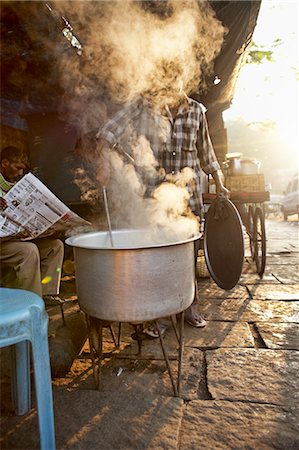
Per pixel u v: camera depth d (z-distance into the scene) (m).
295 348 2.42
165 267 1.63
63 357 2.10
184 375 2.10
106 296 1.64
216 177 2.86
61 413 1.76
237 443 1.55
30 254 2.28
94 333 2.07
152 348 2.46
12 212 1.96
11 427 1.67
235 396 1.88
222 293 3.75
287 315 3.07
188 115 2.57
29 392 1.79
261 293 3.72
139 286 1.60
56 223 2.04
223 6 3.46
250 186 4.76
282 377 2.06
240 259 2.65
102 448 1.52
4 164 2.69
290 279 4.31
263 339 2.58
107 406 1.81
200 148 2.79
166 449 1.51
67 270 4.46
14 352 1.73
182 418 1.72
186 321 2.87
